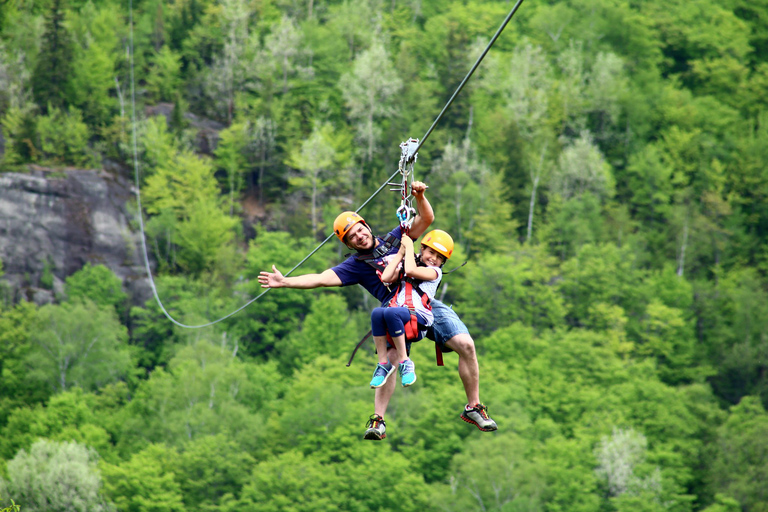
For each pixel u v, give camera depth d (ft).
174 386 218.79
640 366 238.27
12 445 198.29
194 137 324.60
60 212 261.85
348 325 262.88
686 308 284.41
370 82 354.95
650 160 348.79
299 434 197.67
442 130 356.59
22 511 161.79
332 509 169.37
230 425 197.77
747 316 275.18
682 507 179.01
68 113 318.04
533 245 315.78
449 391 203.31
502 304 277.23
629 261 299.17
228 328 265.95
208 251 287.07
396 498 169.58
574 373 237.66
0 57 317.01
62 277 253.24
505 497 168.14
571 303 284.61
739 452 193.88
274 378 242.58
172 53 365.40
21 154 285.02
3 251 245.86
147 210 291.38
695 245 318.45
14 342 225.56
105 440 195.00
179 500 170.09
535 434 200.23
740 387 254.47
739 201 339.16
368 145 351.46
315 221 312.09
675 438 204.13
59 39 325.62
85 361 228.84
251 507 170.71
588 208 322.96
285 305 278.67
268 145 330.75
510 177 335.88
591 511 168.45
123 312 257.55
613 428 199.21
